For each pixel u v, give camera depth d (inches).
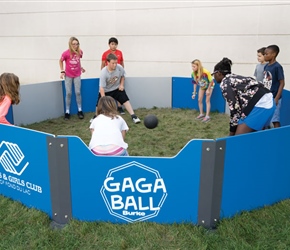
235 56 307.7
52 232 100.1
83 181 102.7
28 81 409.1
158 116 256.4
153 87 284.7
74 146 99.7
